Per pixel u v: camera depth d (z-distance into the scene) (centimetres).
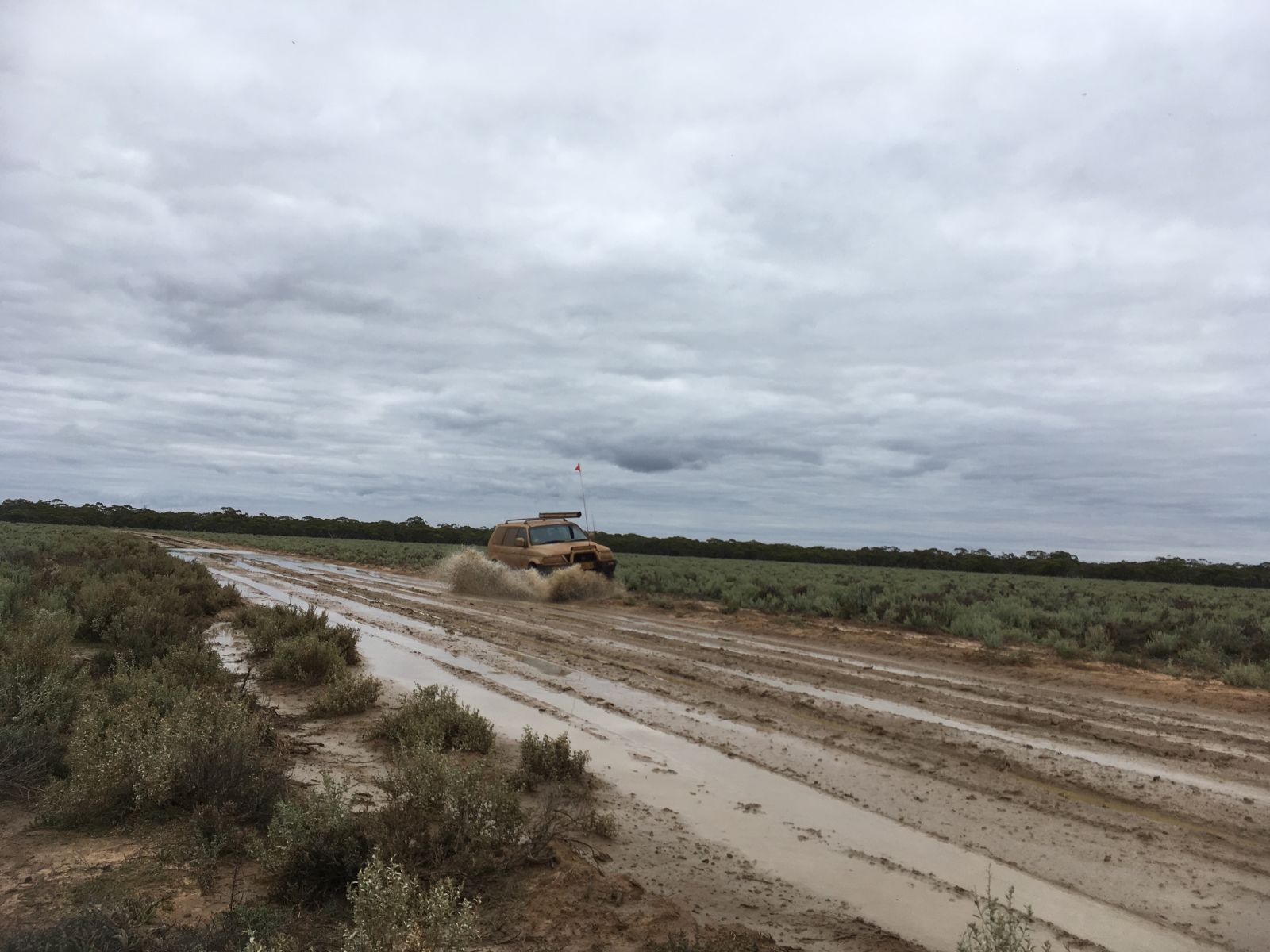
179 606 1426
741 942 372
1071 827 552
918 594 2255
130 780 516
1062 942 390
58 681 689
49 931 336
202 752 534
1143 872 478
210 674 859
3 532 3541
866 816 566
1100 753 747
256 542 5519
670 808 575
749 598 2131
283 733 730
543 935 373
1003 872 475
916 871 473
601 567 2364
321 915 382
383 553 4309
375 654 1196
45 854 448
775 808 580
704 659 1212
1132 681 1127
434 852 443
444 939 328
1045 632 1648
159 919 372
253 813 509
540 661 1170
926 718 872
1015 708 938
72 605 1291
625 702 908
